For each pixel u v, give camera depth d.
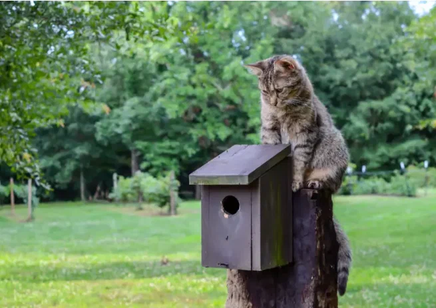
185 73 22.52
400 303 7.01
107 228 16.62
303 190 3.25
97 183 27.56
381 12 23.47
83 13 6.16
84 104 7.23
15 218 18.98
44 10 6.05
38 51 6.15
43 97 6.70
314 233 3.21
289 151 3.26
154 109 23.47
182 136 24.42
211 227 3.20
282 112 3.86
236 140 23.86
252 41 24.31
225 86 23.30
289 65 3.83
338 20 24.33
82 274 9.58
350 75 22.89
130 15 6.28
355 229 13.39
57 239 14.62
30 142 6.60
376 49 23.22
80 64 6.66
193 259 11.17
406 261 9.70
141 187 20.80
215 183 3.04
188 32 6.66
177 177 25.66
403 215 14.84
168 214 19.50
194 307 7.25
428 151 23.27
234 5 23.52
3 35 5.80
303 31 24.58
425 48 13.74
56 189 26.98
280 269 3.28
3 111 6.10
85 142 25.28
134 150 25.64
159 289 8.31
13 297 7.84
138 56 22.86
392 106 22.52
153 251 12.45
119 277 9.28
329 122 4.10
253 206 3.07
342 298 7.37
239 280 3.36
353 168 22.23
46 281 8.99
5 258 11.39
